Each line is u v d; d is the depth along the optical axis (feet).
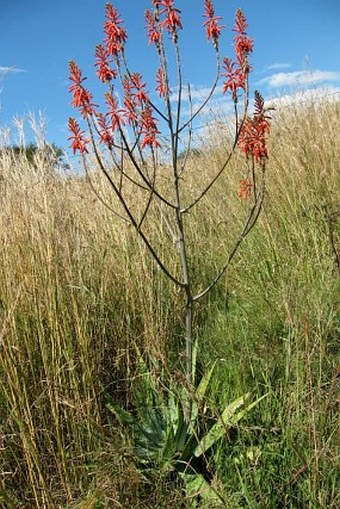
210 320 12.95
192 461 8.75
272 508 7.51
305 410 8.47
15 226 9.99
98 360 9.96
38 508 7.56
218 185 19.36
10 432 8.68
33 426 8.22
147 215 14.06
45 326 9.64
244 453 8.09
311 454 7.77
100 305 11.54
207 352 11.49
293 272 12.57
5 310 9.09
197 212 17.57
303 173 16.16
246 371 10.09
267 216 15.66
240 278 14.43
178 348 11.57
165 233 14.26
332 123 19.44
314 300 10.91
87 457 8.46
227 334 11.80
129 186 14.61
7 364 8.39
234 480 8.05
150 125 8.18
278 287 12.69
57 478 8.38
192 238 15.64
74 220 12.68
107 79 7.89
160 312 12.07
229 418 8.61
